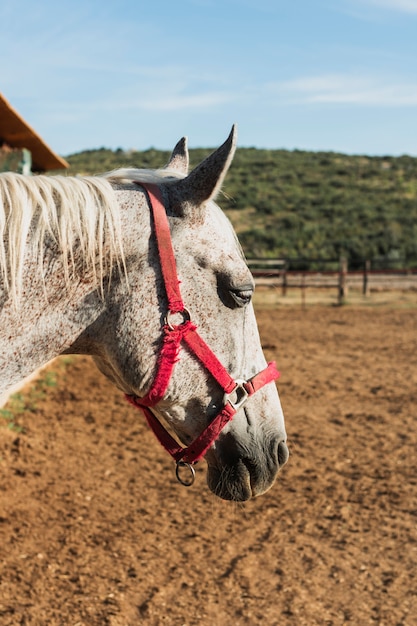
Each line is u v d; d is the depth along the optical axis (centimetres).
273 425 224
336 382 916
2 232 199
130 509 484
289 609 355
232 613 352
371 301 2025
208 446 215
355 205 4262
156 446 634
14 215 199
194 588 377
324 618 347
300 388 875
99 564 402
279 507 493
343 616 348
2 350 202
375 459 601
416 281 2269
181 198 208
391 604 360
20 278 199
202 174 205
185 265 208
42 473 544
